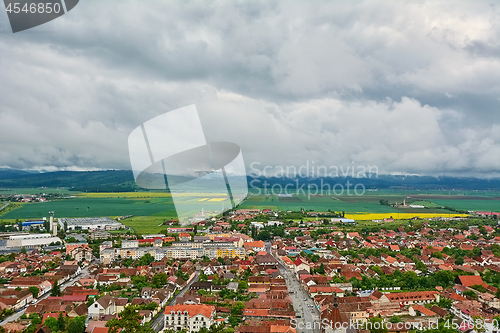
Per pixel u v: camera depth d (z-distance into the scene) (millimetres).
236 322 198625
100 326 187375
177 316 198250
